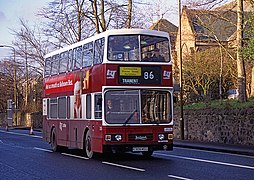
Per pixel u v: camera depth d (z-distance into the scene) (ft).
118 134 58.95
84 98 66.59
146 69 60.75
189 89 147.02
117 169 52.54
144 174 47.50
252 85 109.29
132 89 60.03
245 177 44.01
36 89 235.61
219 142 89.56
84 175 48.26
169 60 61.82
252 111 80.12
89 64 65.46
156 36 61.93
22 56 195.62
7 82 277.85
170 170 50.39
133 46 60.80
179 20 101.60
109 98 59.52
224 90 148.46
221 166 53.62
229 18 106.93
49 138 84.33
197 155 68.80
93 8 125.18
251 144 80.12
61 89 77.82
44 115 87.92
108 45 60.23
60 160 65.10
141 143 59.41
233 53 121.49
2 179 46.96
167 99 61.16
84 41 68.44
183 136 99.86
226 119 87.45
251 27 80.23
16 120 240.12
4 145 99.30
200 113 97.09
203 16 105.19
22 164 60.75
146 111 60.03
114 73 59.82
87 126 65.26
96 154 71.77
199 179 43.16
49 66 85.87
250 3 85.56
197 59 148.05
